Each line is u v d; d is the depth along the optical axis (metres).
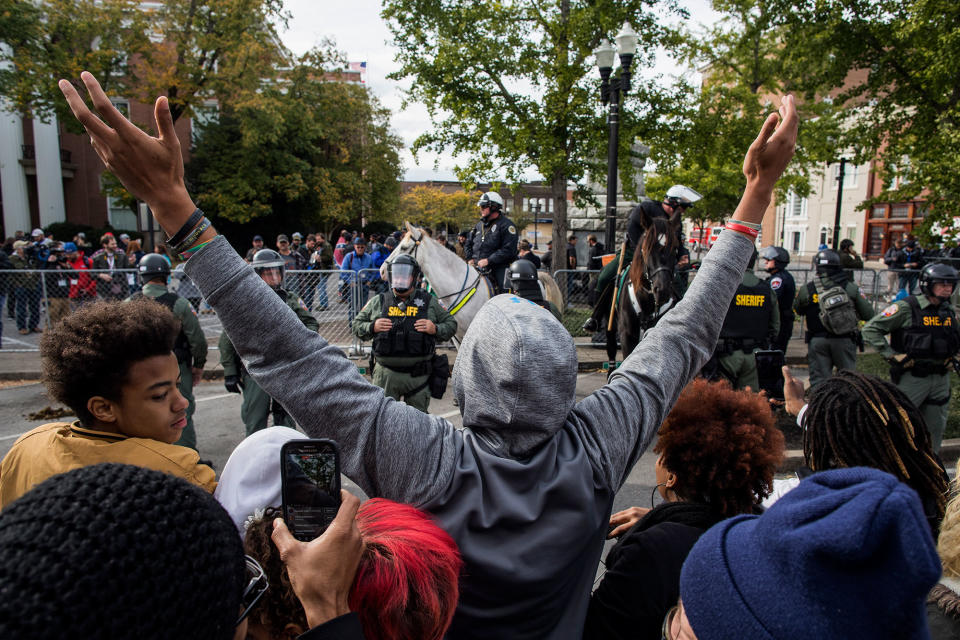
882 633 0.70
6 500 1.83
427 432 1.32
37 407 7.69
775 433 1.73
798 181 21.56
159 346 1.78
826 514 0.75
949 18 11.48
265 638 1.11
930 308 5.05
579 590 1.38
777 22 15.77
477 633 1.26
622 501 4.89
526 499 1.26
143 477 0.67
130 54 21.62
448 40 13.60
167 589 0.59
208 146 28.48
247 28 22.88
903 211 35.06
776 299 6.18
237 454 1.73
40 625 0.53
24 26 18.20
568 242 16.97
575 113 13.59
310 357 1.31
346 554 0.98
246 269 1.28
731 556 0.85
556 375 1.29
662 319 1.68
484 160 14.33
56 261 12.91
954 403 7.16
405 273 5.27
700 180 21.55
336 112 31.67
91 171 33.16
